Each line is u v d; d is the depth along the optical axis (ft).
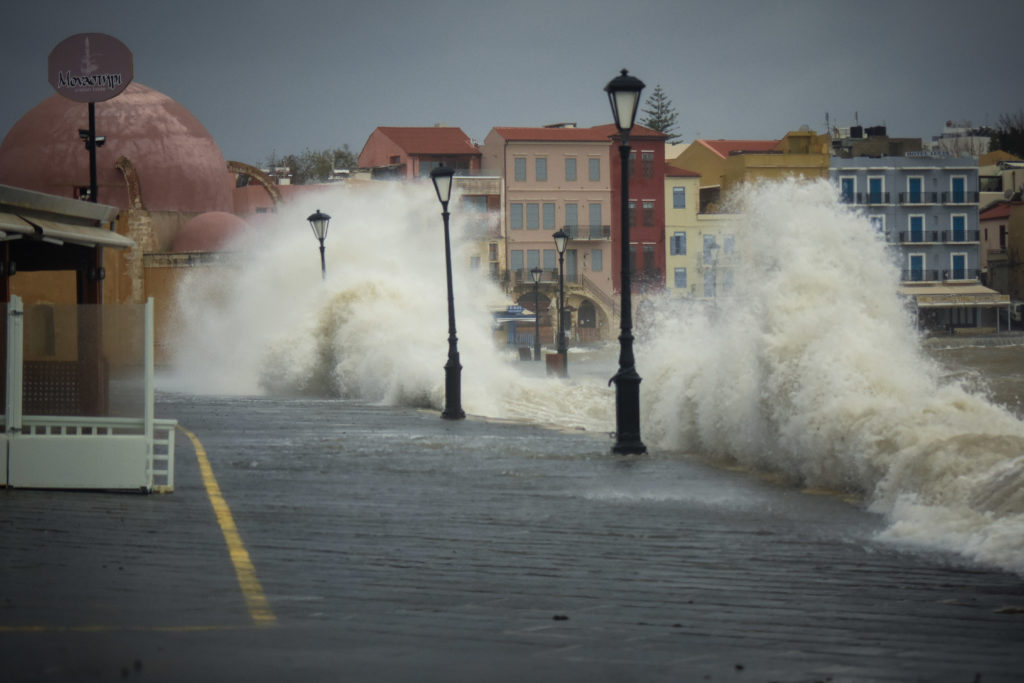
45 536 73.56
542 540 76.02
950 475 83.97
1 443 95.35
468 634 50.37
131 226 493.77
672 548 73.31
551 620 53.78
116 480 95.14
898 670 45.65
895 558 70.03
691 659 46.75
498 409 220.43
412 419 189.06
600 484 105.81
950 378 397.80
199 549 70.03
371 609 55.06
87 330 95.50
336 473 113.19
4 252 114.62
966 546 72.18
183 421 181.37
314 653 45.55
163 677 40.75
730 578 64.18
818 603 58.08
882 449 95.40
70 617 51.08
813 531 79.92
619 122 135.03
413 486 103.71
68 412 95.86
